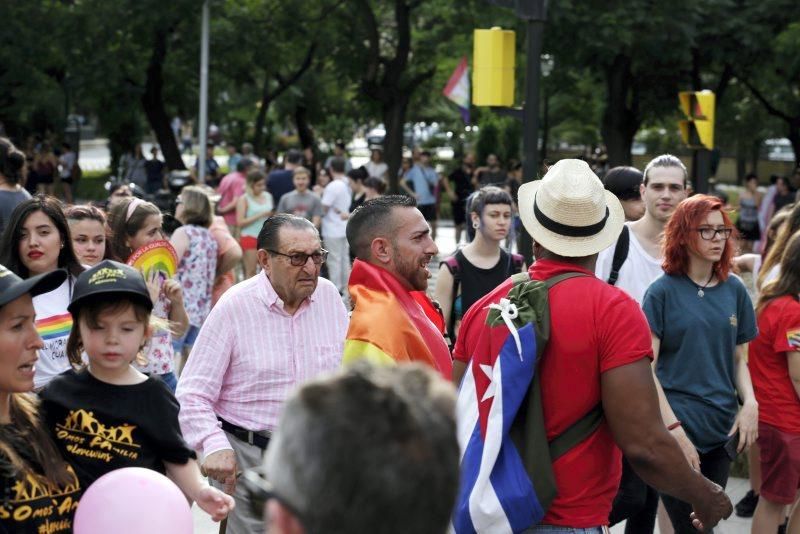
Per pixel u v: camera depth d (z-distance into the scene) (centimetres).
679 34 2241
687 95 973
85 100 3120
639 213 651
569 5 2131
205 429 458
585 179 390
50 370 483
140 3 2592
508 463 370
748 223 2302
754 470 663
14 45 2744
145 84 3033
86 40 2733
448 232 2652
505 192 649
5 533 306
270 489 158
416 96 3722
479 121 4234
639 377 365
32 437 316
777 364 580
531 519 366
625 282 595
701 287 538
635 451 365
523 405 376
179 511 305
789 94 3309
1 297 306
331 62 3281
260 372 471
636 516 559
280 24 2870
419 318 428
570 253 388
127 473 305
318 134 5003
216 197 953
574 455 371
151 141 6003
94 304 332
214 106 3741
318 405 156
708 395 533
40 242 501
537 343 369
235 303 473
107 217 676
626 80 2777
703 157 977
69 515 320
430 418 158
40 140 3388
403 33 2845
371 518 153
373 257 430
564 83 2966
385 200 433
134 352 338
